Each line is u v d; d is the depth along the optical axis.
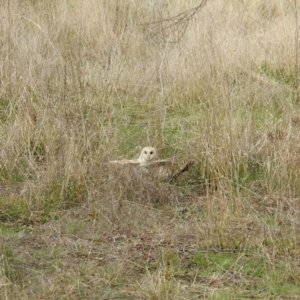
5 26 15.52
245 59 15.25
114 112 13.31
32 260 9.21
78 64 13.90
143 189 10.89
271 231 9.88
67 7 18.30
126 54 16.52
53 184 11.08
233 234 9.84
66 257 9.30
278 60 15.83
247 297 8.49
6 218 10.53
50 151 11.66
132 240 9.77
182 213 10.68
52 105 12.59
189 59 14.80
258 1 19.00
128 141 12.70
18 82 13.70
